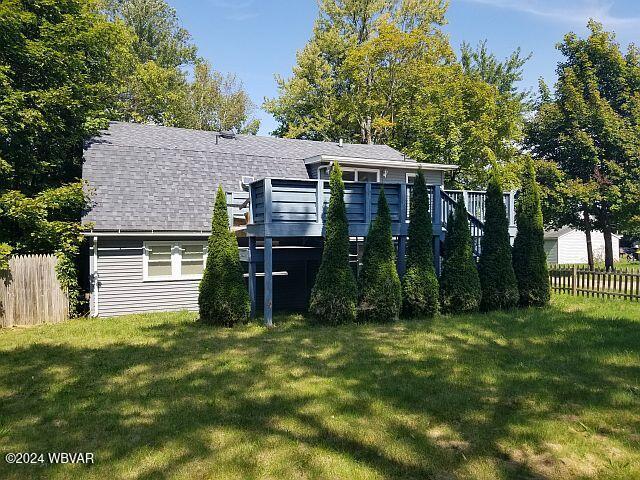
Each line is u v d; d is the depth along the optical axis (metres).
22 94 12.95
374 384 6.45
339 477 4.02
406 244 12.30
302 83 33.88
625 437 4.75
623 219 24.39
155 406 5.73
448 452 4.46
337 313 10.69
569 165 25.61
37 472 4.15
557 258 40.34
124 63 23.11
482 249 12.76
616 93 25.89
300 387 6.37
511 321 10.84
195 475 4.07
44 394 6.24
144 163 15.60
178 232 14.02
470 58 37.06
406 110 29.81
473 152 24.33
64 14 15.70
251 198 11.80
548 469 4.15
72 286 13.01
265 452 4.48
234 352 8.40
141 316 12.98
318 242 13.62
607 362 7.39
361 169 18.17
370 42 30.19
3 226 13.21
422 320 11.17
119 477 4.05
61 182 15.90
